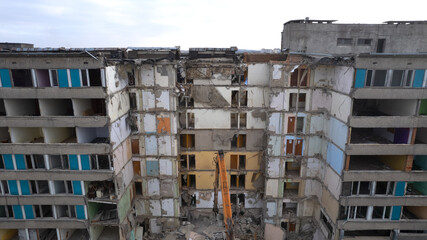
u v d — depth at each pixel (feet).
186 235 102.17
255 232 103.76
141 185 103.19
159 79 91.35
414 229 86.28
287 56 95.50
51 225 88.48
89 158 81.97
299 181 101.60
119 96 85.61
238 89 98.17
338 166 84.53
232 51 101.50
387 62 72.74
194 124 102.42
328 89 90.84
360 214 88.84
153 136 96.68
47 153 81.71
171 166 99.30
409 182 90.79
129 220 94.27
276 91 93.04
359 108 94.58
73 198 85.40
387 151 79.20
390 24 122.11
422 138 84.99
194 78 97.45
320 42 124.36
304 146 98.27
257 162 105.60
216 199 98.22
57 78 75.56
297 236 105.29
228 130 102.37
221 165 85.87
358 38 123.75
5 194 86.53
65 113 90.27
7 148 81.41
